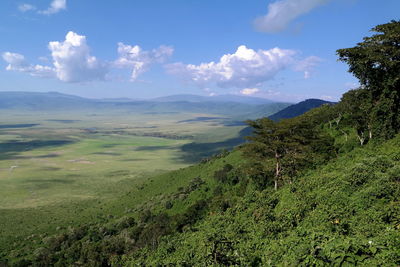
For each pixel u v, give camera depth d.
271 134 51.38
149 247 54.03
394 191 22.67
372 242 12.85
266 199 40.53
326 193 28.39
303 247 14.49
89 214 135.25
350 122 60.44
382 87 46.97
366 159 34.06
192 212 70.38
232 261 18.94
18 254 88.69
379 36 42.69
